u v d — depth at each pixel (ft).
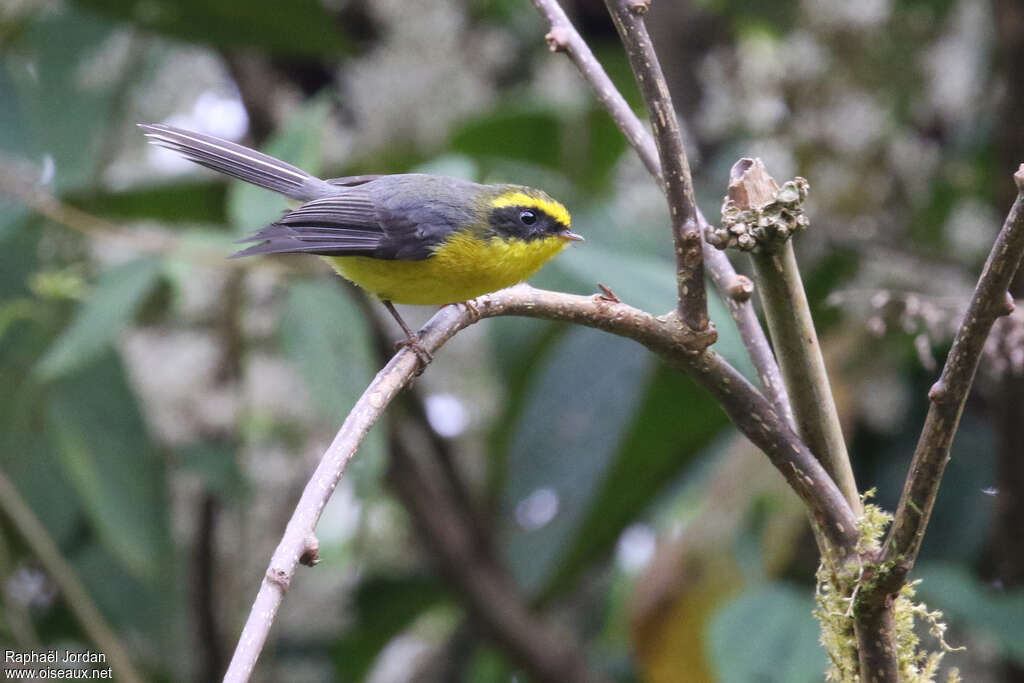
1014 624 30.35
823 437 15.28
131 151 42.78
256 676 38.45
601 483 37.55
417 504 38.47
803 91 39.45
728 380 15.37
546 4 19.29
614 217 36.29
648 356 35.19
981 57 39.75
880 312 28.96
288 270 30.32
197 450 35.76
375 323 38.09
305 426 39.09
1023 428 31.91
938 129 41.52
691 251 14.93
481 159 36.88
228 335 36.32
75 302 33.27
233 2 35.17
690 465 38.70
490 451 39.50
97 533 36.99
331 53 37.70
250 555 39.65
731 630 28.99
